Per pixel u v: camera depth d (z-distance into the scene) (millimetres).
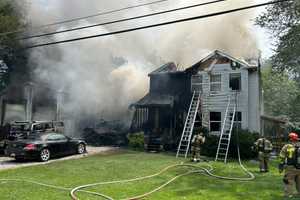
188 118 21406
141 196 8688
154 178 11281
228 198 8766
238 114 20562
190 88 22234
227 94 20875
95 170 12602
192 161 15594
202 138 15961
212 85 21516
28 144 14531
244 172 13109
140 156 17219
